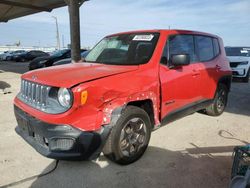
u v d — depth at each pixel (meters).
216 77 5.29
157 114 3.78
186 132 4.70
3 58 32.91
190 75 4.41
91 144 2.95
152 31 4.21
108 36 4.85
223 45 5.85
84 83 2.91
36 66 13.66
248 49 12.18
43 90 3.12
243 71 11.23
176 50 4.20
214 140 4.34
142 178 3.15
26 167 3.35
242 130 4.86
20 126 3.61
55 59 13.66
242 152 2.65
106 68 3.51
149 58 3.76
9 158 3.56
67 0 9.23
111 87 3.08
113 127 3.17
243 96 8.15
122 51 4.14
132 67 3.57
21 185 2.96
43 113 3.04
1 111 5.85
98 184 3.01
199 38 4.90
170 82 3.94
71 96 2.84
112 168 3.37
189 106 4.55
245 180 2.37
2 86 9.12
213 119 5.52
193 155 3.77
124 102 3.20
